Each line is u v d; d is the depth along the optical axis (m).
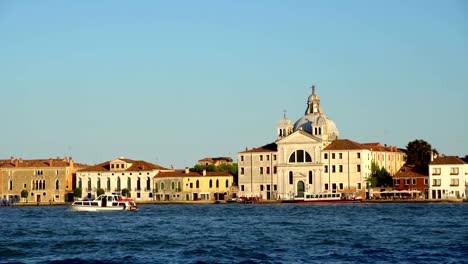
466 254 102.06
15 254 107.50
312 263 96.50
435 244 113.50
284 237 127.38
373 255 102.50
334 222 162.50
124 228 151.88
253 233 135.88
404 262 96.31
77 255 105.94
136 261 99.50
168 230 145.62
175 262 98.19
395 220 166.00
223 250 109.38
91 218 190.75
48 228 153.00
